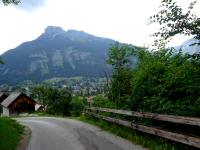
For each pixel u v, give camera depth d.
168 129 9.91
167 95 10.16
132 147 9.82
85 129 16.34
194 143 7.15
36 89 74.00
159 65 11.50
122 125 14.30
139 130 11.00
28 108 85.50
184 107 8.98
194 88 8.67
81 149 10.16
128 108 13.69
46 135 15.21
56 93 62.34
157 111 10.38
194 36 8.70
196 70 8.80
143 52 15.62
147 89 11.82
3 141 11.69
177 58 10.87
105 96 20.84
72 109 55.59
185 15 8.68
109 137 12.49
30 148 11.21
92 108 21.64
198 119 6.80
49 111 63.56
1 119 20.27
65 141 12.34
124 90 18.31
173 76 9.52
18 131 17.31
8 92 103.19
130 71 18.67
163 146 8.82
